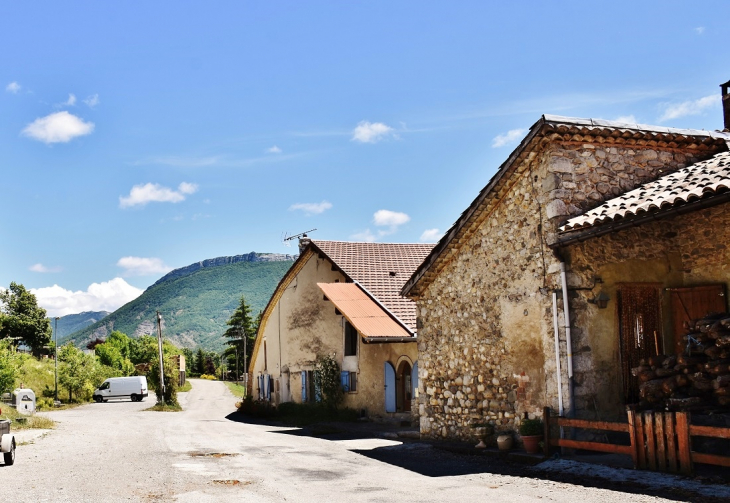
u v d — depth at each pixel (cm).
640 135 1205
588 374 1109
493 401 1316
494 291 1323
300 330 2933
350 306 2320
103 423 2553
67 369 5203
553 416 1104
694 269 1166
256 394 3656
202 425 2444
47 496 856
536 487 873
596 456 1028
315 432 1953
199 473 1056
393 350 2247
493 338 1323
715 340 938
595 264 1143
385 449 1397
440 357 1502
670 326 1173
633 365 1138
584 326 1121
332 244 2848
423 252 2948
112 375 6266
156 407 4034
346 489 895
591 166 1191
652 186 1140
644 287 1164
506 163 1245
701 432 816
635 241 1174
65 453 1398
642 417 903
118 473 1068
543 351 1174
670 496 755
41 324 6694
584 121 1173
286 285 3119
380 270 2675
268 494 856
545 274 1170
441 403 1492
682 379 963
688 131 1263
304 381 2838
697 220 1159
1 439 1183
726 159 1120
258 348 3622
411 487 907
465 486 908
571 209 1157
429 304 1555
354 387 2447
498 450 1193
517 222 1259
